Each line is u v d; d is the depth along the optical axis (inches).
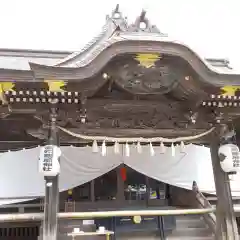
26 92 250.4
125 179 421.4
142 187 440.8
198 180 432.5
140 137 293.7
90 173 395.5
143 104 292.7
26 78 234.4
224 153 296.4
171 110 299.0
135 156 410.3
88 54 263.6
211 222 342.3
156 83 266.8
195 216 405.1
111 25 279.6
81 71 240.7
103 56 241.3
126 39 237.3
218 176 304.8
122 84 267.3
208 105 300.2
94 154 402.0
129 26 279.0
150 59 246.2
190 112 296.5
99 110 286.4
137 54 241.9
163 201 434.9
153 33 276.4
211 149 315.3
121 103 289.3
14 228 366.3
